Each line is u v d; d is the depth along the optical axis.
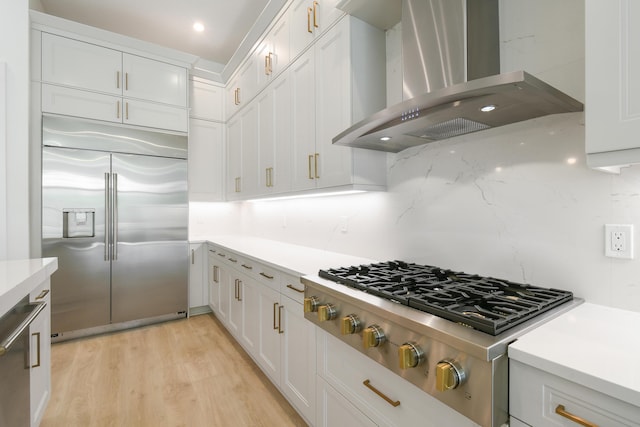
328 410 1.40
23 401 1.31
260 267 2.10
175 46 3.55
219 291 3.03
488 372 0.74
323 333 1.42
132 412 1.77
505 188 1.33
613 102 0.80
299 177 2.13
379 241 1.95
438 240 1.61
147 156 3.06
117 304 2.91
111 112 2.90
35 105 2.57
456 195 1.52
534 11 1.23
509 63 1.30
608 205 1.05
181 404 1.85
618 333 0.82
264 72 2.64
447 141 1.56
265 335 2.04
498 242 1.35
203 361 2.37
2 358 1.13
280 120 2.37
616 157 0.80
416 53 1.41
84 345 2.62
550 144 1.19
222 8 2.89
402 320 0.95
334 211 2.34
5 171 2.40
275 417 1.75
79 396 1.91
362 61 1.73
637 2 0.76
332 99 1.81
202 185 3.60
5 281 1.25
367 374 1.17
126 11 2.91
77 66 2.76
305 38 2.05
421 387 0.90
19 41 2.45
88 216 2.77
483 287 1.21
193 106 3.55
